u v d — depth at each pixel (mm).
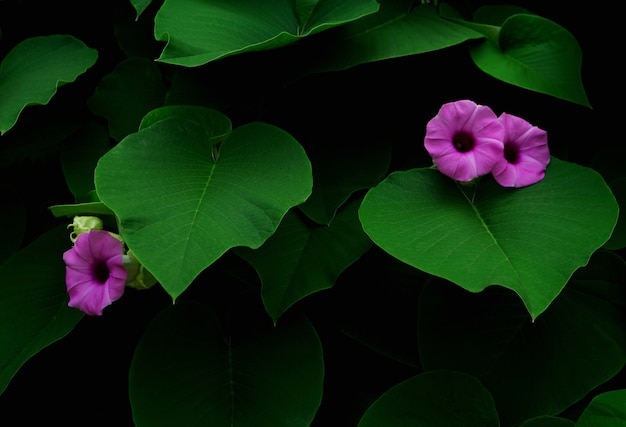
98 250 1970
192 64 1995
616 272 2039
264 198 1962
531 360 2021
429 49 2066
